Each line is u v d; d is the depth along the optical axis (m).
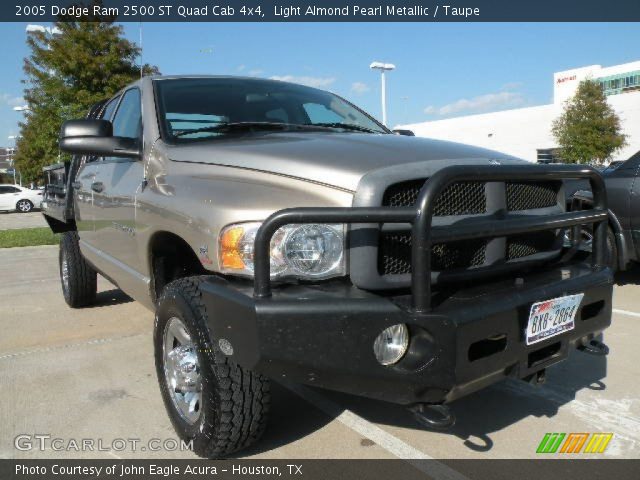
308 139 3.04
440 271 2.46
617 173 5.96
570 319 2.68
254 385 2.53
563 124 34.84
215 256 2.51
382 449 2.83
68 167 5.56
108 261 4.15
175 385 2.88
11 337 4.83
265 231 2.21
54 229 6.71
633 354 4.12
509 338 2.40
